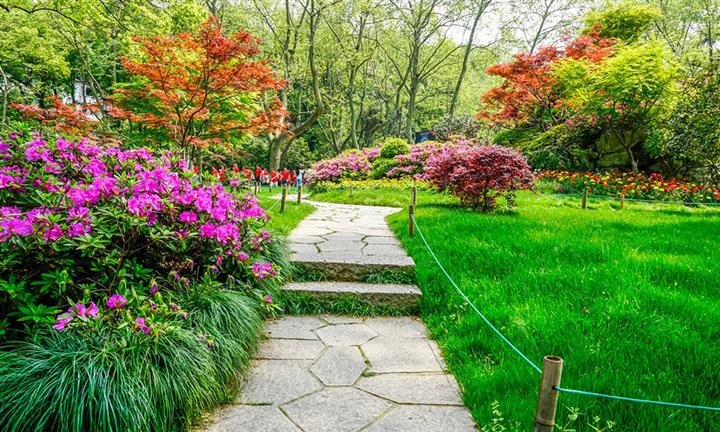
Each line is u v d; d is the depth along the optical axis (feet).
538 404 5.71
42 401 6.31
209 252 10.84
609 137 47.19
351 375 9.23
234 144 44.11
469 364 9.30
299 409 7.89
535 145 51.52
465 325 11.10
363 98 103.14
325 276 14.78
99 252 8.82
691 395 7.61
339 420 7.54
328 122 103.55
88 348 7.28
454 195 28.14
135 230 9.16
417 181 47.34
